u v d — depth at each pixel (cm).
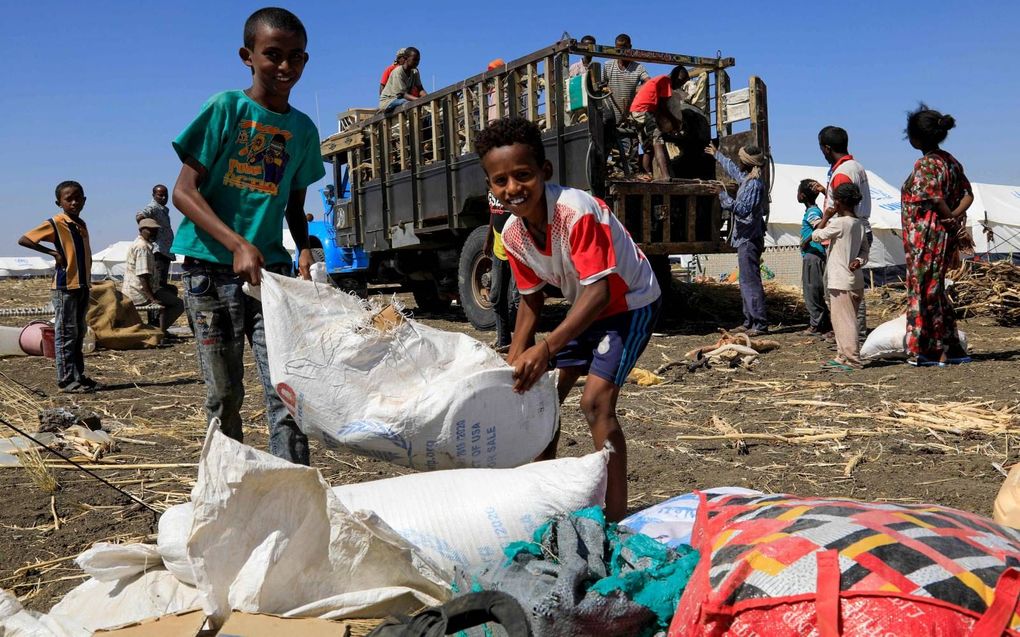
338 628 228
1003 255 2773
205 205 340
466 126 1024
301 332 297
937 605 177
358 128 1276
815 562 190
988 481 439
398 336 298
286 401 297
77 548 367
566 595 211
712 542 216
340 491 271
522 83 970
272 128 360
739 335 851
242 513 239
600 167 894
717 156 1052
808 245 952
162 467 495
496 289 862
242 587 236
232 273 355
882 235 2572
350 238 1333
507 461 305
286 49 349
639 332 319
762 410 618
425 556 250
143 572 268
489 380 293
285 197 371
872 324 1169
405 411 288
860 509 213
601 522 246
